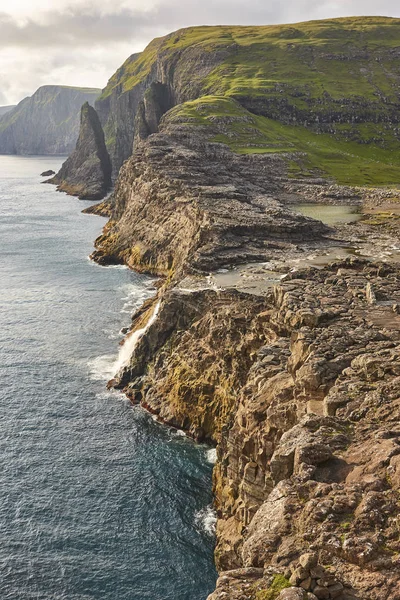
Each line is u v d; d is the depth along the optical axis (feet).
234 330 194.49
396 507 76.54
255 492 128.36
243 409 140.26
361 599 65.10
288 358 141.28
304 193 472.85
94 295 350.84
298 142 655.76
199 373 204.44
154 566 145.18
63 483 175.63
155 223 413.39
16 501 167.73
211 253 273.54
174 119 615.98
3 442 196.24
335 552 72.13
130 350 257.75
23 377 241.96
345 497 79.87
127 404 221.25
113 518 161.38
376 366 113.91
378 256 274.57
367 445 91.50
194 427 198.39
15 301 339.16
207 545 151.53
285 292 175.94
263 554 77.51
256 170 521.65
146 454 189.67
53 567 144.66
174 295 231.91
